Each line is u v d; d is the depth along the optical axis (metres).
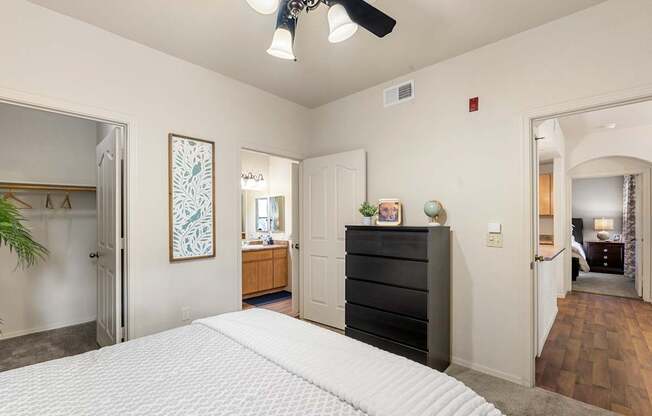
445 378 1.17
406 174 2.91
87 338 3.07
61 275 3.38
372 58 2.62
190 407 0.98
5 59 1.85
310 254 3.66
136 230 2.38
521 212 2.27
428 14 2.05
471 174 2.51
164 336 1.55
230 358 1.31
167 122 2.55
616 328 3.47
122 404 0.99
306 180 3.69
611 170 4.98
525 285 2.25
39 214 3.26
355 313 2.76
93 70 2.18
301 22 2.09
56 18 2.03
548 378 2.37
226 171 2.93
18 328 3.12
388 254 2.53
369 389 1.05
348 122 3.39
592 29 2.00
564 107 2.10
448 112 2.63
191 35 2.30
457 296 2.56
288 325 1.67
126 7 1.98
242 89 3.07
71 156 3.46
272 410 0.96
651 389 2.22
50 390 1.07
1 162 3.06
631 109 3.77
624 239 6.84
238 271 3.00
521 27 2.21
